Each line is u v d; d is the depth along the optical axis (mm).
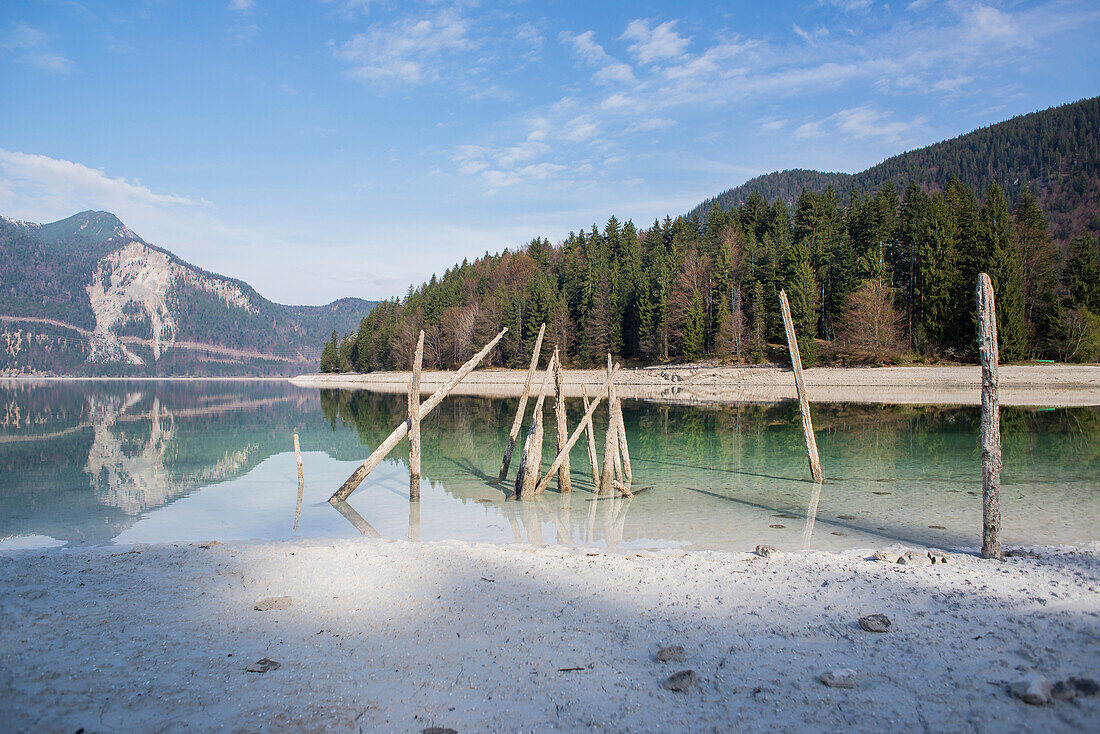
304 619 7324
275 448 29188
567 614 7398
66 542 12992
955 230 68688
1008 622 6723
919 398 48562
